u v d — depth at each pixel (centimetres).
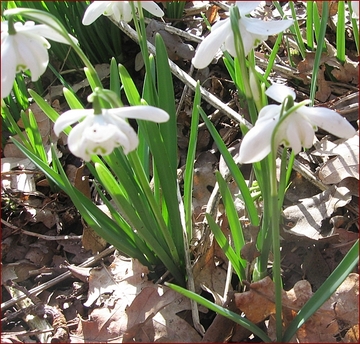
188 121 41
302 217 32
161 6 52
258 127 20
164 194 27
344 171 32
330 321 26
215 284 30
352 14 40
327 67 41
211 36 22
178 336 27
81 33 44
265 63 42
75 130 19
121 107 20
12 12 20
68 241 35
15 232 35
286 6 49
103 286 30
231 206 26
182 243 29
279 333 25
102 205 36
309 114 19
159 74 27
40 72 22
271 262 30
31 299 31
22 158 40
